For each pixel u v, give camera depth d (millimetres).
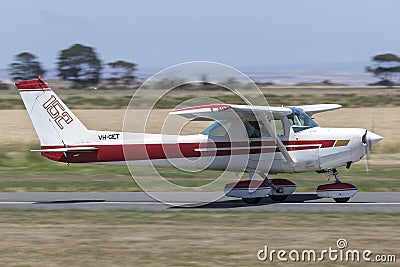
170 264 25797
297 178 53312
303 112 42000
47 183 50281
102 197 44625
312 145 41031
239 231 31938
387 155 67938
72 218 36094
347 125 96125
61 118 42594
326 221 34594
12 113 110250
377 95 193875
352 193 41312
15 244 29328
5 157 63406
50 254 27469
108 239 30234
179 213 37844
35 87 42469
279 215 36781
